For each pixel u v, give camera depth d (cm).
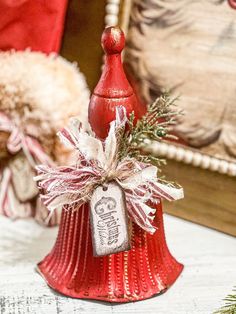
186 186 55
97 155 42
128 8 55
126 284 47
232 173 53
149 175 43
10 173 55
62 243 48
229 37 51
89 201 43
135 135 43
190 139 54
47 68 53
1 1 56
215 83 52
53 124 52
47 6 56
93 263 46
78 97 53
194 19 53
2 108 53
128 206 43
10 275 49
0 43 58
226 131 52
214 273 50
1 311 45
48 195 44
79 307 46
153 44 54
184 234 55
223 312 43
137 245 46
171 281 48
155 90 55
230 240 54
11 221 56
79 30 58
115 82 43
